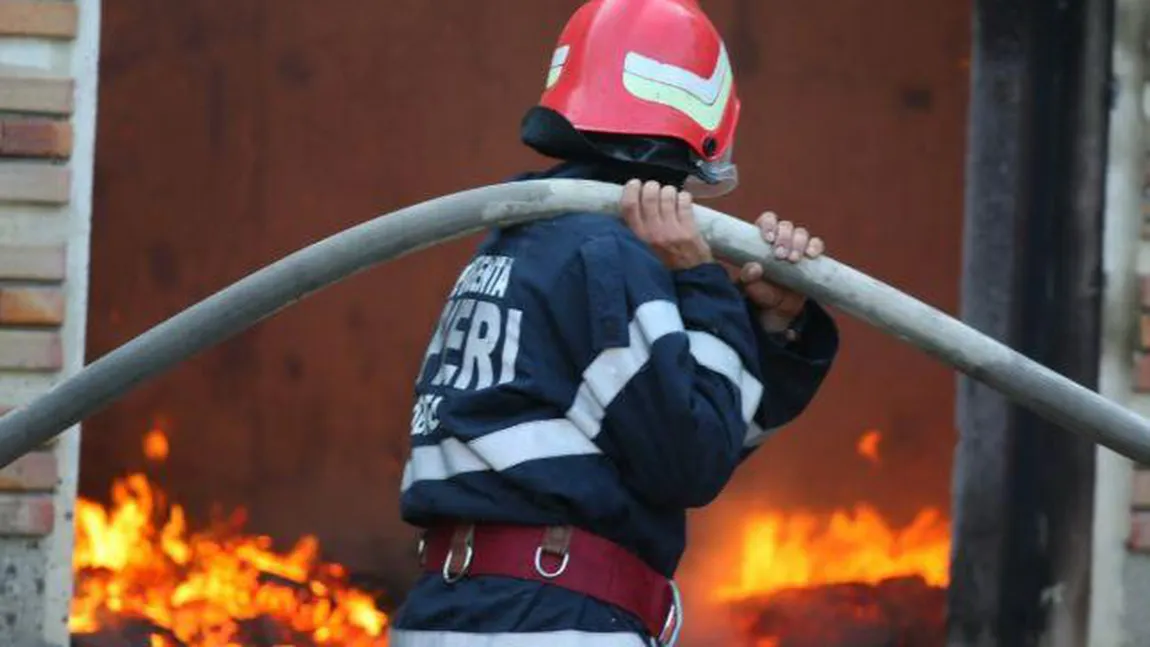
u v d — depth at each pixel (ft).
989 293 62.08
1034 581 60.90
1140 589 59.16
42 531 52.54
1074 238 59.67
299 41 78.13
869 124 78.95
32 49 52.13
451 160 78.69
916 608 70.54
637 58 37.01
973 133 62.54
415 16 78.38
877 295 36.65
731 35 78.54
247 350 78.07
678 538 35.99
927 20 79.15
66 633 52.90
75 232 52.54
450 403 35.42
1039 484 61.00
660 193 35.47
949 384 79.36
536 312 35.24
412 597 36.37
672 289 35.12
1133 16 58.80
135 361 35.40
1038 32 61.36
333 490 78.23
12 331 52.26
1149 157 58.90
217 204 77.71
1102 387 58.95
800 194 78.84
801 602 70.69
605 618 35.06
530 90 78.84
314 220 78.18
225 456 77.71
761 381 36.27
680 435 34.04
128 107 77.10
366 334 78.79
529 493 34.86
